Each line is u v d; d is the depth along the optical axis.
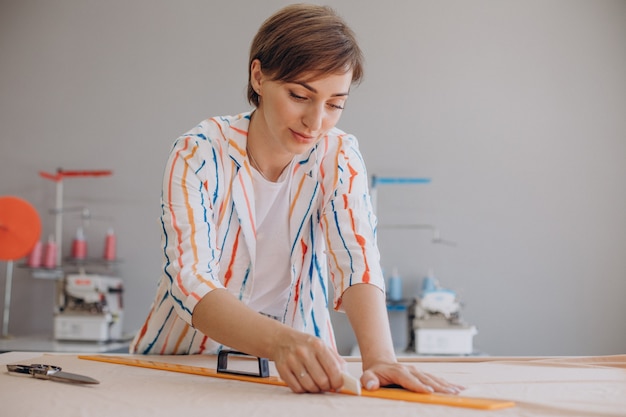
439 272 3.91
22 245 3.53
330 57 1.10
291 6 1.17
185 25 4.13
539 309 3.87
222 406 0.84
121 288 3.71
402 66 4.00
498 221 3.92
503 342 3.86
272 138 1.33
